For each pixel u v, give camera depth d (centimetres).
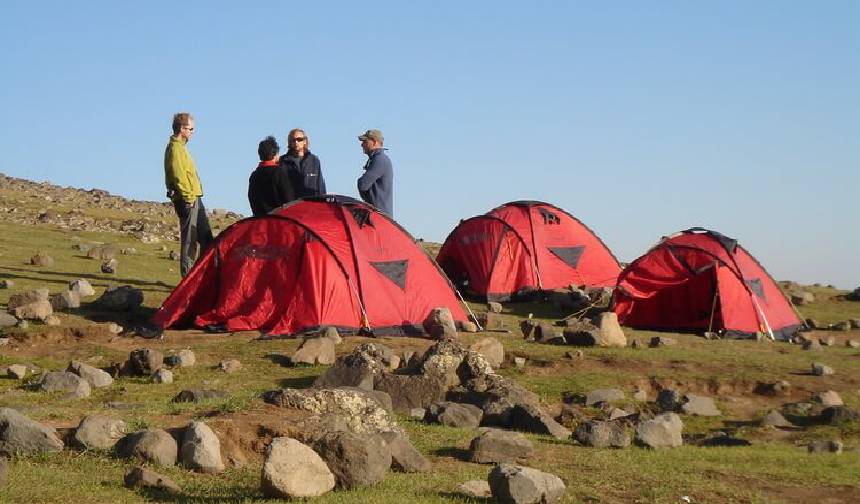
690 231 2403
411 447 964
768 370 1675
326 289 1867
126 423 1032
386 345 1764
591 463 1023
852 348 2031
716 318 2219
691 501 884
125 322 1909
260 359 1628
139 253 3148
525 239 2688
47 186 6100
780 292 2370
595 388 1539
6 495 798
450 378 1394
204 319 1894
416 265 2005
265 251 1920
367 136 2111
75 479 862
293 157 2073
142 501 811
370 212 2008
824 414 1395
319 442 871
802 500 910
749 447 1180
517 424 1233
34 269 2531
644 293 2300
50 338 1748
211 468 912
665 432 1142
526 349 1769
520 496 831
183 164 2108
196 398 1291
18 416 955
